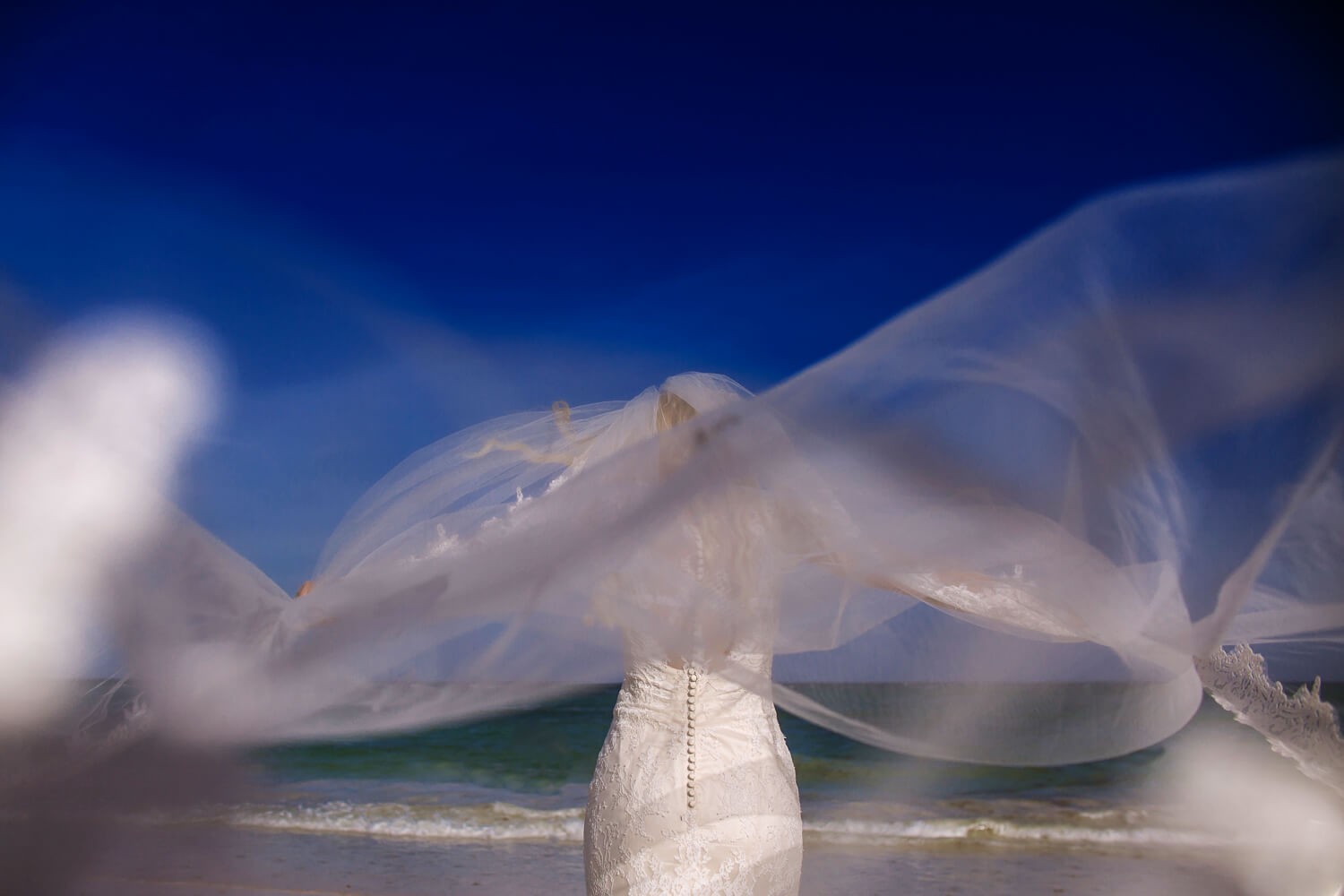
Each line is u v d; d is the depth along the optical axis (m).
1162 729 2.43
